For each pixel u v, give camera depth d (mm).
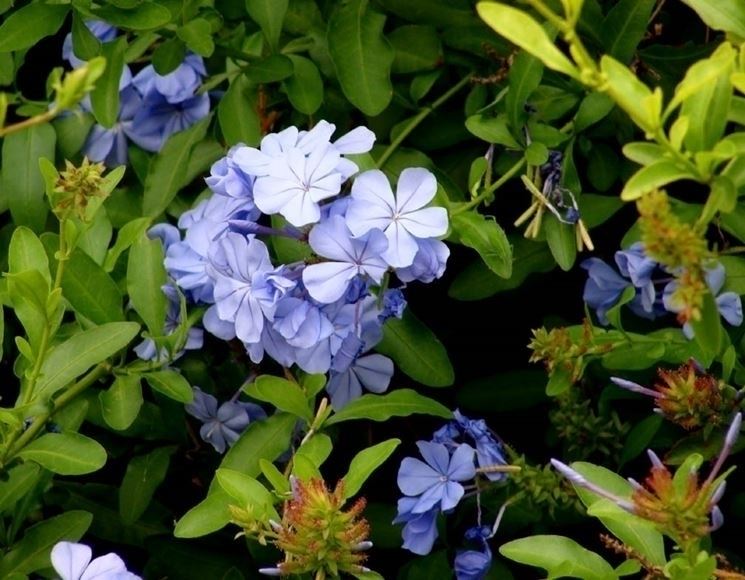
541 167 865
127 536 891
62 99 706
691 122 715
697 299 691
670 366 859
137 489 876
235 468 834
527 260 884
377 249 794
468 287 883
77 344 825
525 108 878
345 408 833
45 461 817
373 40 881
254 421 852
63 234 799
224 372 892
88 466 815
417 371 859
